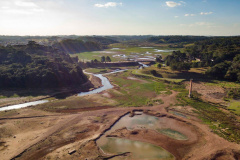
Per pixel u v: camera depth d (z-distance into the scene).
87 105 67.44
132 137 46.16
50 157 37.62
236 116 56.72
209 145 42.50
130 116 58.72
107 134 47.50
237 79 94.12
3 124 51.00
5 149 40.06
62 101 70.00
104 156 38.31
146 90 86.56
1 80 80.31
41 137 45.16
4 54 97.62
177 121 55.06
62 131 48.38
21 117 55.84
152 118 57.44
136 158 38.12
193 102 69.25
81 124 52.50
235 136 45.72
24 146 41.34
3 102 68.00
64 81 90.75
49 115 58.19
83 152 39.41
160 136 46.72
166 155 39.25
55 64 95.31
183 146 42.41
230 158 38.25
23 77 83.38
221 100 70.94
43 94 78.19
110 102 70.88
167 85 94.44
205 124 52.34
